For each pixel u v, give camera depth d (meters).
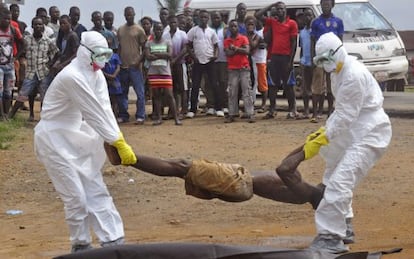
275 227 8.67
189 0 21.02
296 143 13.45
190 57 16.67
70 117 6.96
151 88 15.78
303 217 9.18
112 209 7.04
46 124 6.93
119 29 15.88
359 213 9.18
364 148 6.98
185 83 16.55
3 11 15.36
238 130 14.88
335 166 7.27
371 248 7.36
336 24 14.77
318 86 15.30
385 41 18.73
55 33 17.98
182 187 10.87
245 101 15.84
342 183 6.88
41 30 15.43
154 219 9.24
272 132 14.54
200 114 17.22
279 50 15.77
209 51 16.19
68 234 8.59
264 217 9.23
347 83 6.84
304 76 15.67
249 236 8.12
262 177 6.89
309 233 8.25
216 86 16.52
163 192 10.59
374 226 8.52
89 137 6.98
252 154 12.69
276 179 6.92
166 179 11.33
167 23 17.34
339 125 6.84
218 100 16.70
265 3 19.78
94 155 7.02
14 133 14.46
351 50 18.31
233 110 15.84
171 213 9.53
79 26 16.56
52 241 8.23
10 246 8.03
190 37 16.27
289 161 6.86
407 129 14.90
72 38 15.21
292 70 15.84
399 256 6.99
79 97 6.71
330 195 6.88
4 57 15.42
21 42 15.90
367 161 7.00
